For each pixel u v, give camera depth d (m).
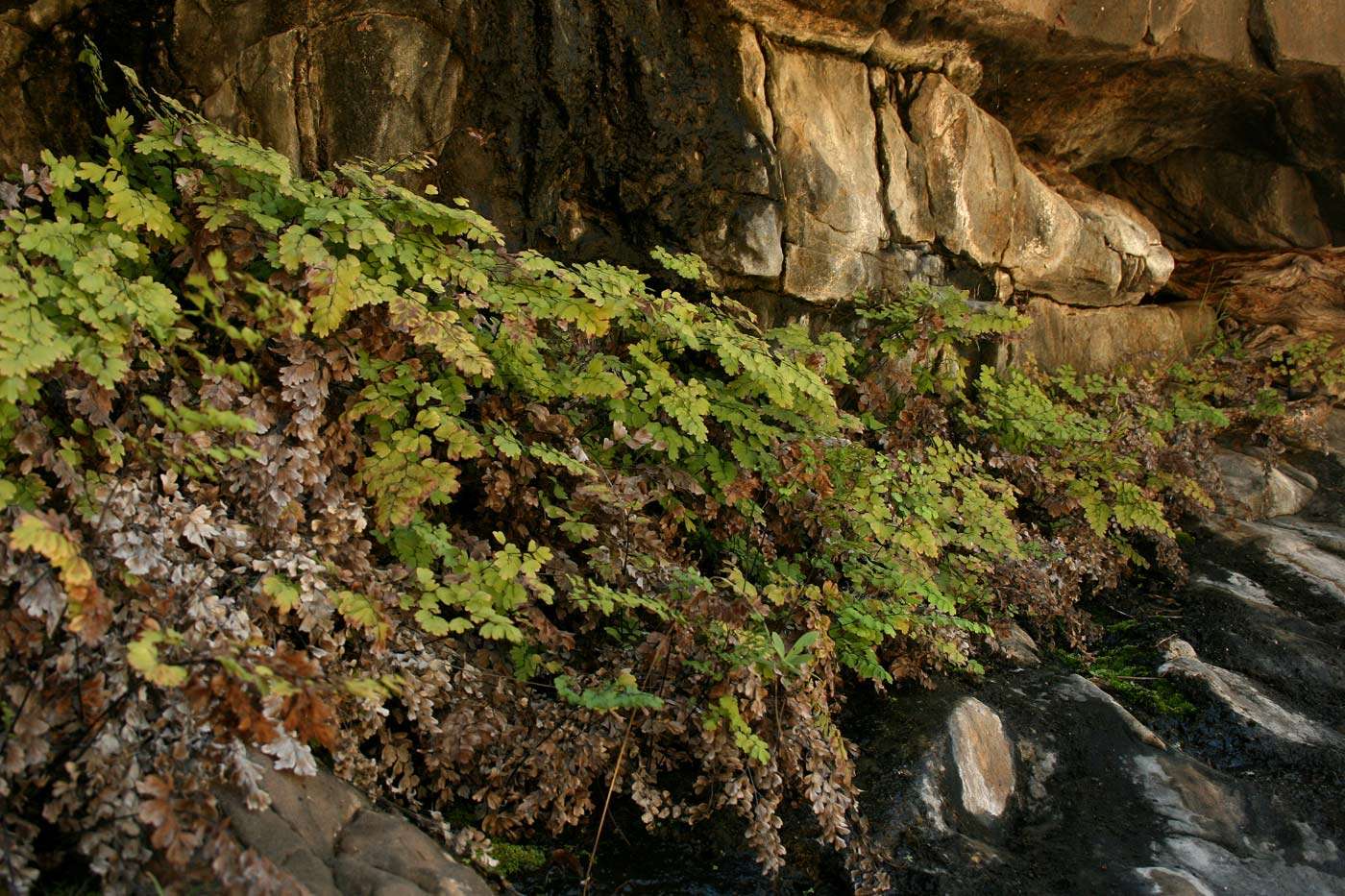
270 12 3.93
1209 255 8.45
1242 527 6.48
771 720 3.38
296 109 4.04
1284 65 7.09
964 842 3.51
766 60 4.93
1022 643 4.98
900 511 4.35
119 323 2.82
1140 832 3.87
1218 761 4.45
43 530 2.27
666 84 4.59
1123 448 5.99
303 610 2.87
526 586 3.40
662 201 4.69
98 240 2.93
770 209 4.93
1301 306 7.84
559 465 3.64
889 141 5.47
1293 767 4.39
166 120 3.30
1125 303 7.37
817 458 4.08
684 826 3.37
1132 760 4.25
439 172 4.32
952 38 5.64
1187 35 6.66
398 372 3.39
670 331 4.07
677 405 3.82
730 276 4.92
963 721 3.97
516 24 4.25
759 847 3.15
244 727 2.27
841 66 5.30
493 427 3.57
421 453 3.39
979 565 4.63
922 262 5.73
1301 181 8.21
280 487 3.01
